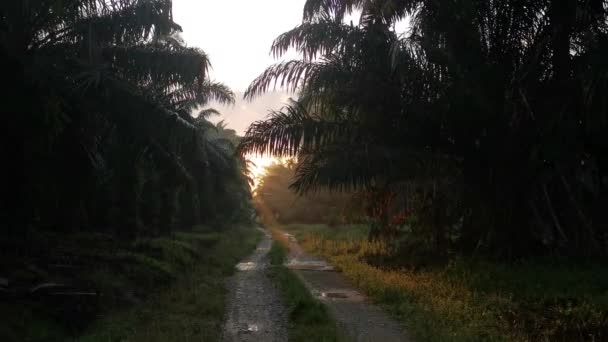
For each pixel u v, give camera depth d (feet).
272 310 32.50
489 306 29.89
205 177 89.30
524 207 42.14
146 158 46.29
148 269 39.55
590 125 36.42
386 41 43.93
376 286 38.04
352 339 24.45
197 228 99.76
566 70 37.52
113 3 39.06
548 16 38.52
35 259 32.96
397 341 24.57
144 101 39.73
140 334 24.66
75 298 27.76
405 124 43.16
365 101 43.24
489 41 42.04
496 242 42.70
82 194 42.52
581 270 35.55
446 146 43.75
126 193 53.67
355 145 42.04
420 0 41.93
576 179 41.55
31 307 25.44
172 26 40.45
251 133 43.68
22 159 35.81
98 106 38.91
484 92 40.16
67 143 39.11
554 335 24.59
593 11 36.45
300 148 44.11
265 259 71.51
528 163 40.75
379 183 44.52
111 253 40.98
